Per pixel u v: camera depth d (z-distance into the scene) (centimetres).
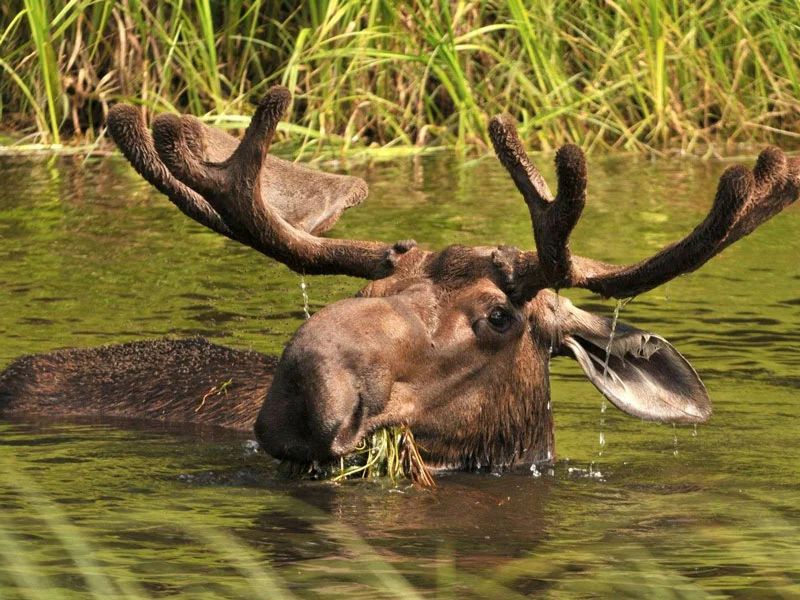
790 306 1848
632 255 2017
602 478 1218
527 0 2970
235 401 1387
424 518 1065
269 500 1101
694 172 2727
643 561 949
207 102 2869
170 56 2766
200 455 1241
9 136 2864
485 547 988
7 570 894
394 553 966
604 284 1227
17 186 2527
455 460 1238
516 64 2892
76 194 2484
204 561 925
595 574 916
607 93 2988
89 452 1244
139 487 1129
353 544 983
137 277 1950
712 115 3023
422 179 2620
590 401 1507
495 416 1243
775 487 1182
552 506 1116
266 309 1800
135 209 2391
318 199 1386
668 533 1030
